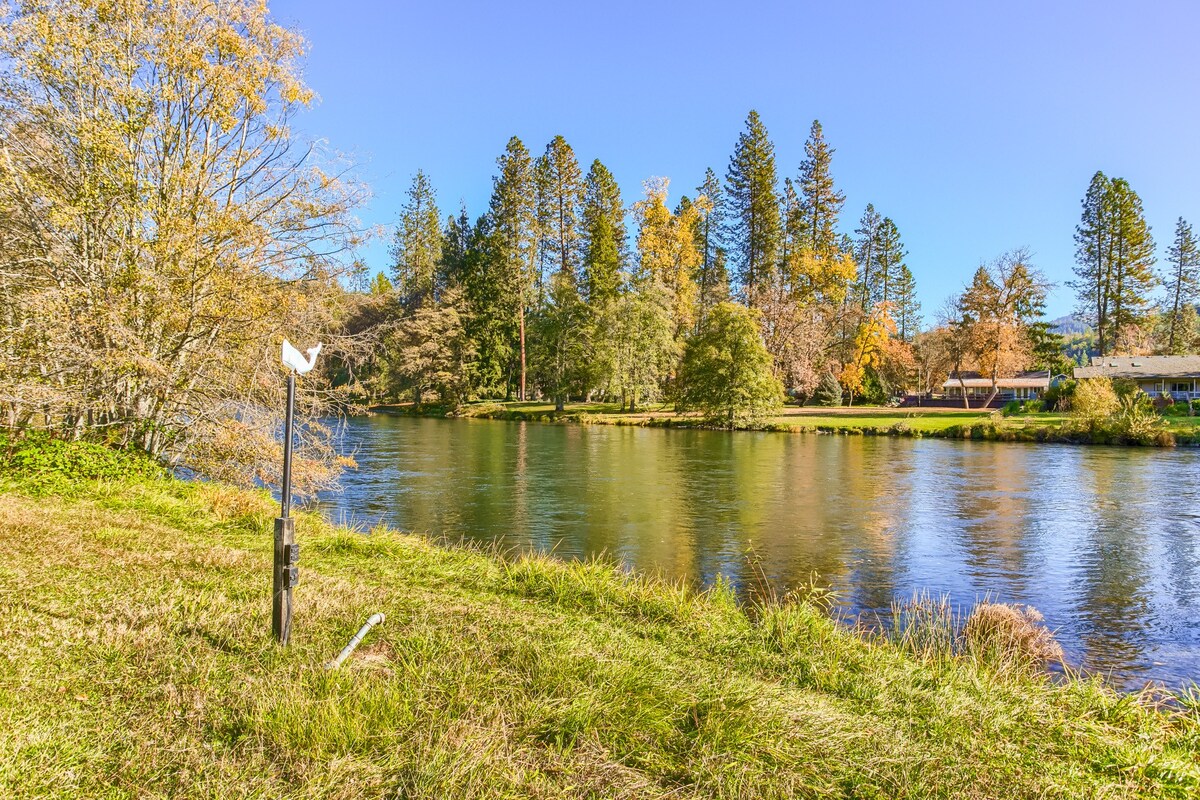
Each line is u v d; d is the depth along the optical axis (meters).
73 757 3.09
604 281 56.47
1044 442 33.09
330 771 3.10
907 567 11.39
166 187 12.88
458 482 19.98
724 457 26.86
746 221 59.31
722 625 6.04
